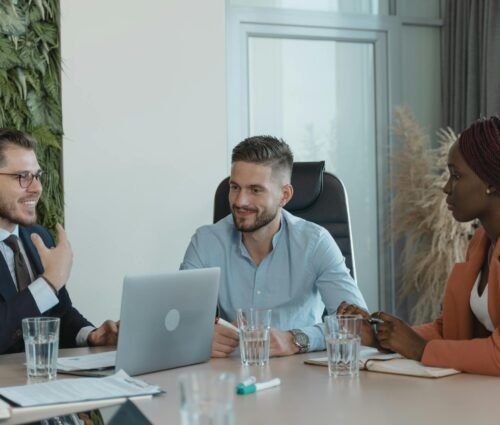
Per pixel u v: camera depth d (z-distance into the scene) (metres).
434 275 4.12
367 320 1.99
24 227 2.54
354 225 4.45
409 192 4.24
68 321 2.49
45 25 3.53
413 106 4.57
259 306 2.48
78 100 3.59
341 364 1.73
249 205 2.35
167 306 1.80
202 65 3.80
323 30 4.34
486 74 4.21
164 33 3.73
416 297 4.49
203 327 1.92
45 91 3.54
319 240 2.47
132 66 3.68
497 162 1.92
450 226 4.04
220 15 3.83
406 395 1.54
